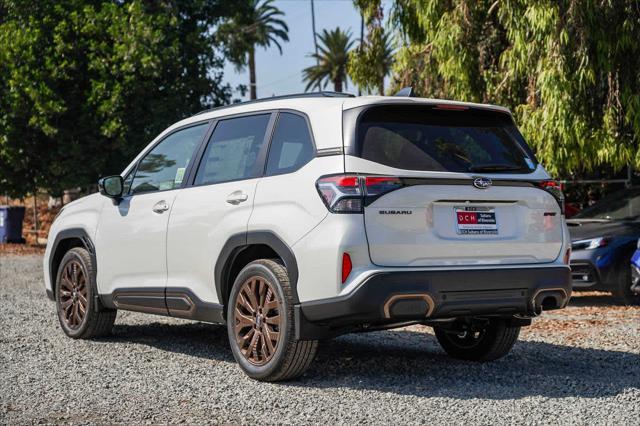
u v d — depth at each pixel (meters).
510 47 14.20
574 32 12.44
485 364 6.84
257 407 5.30
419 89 15.56
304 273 5.62
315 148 5.80
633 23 12.69
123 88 24.36
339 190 5.48
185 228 6.72
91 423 4.93
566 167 13.16
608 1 12.52
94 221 7.89
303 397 5.55
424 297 5.49
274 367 5.87
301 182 5.77
